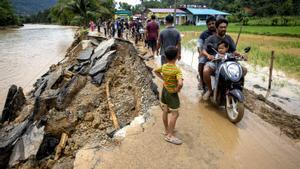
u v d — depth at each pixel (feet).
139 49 48.83
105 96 27.07
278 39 90.43
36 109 25.07
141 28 66.49
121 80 30.68
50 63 65.77
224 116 18.60
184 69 34.78
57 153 18.67
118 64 34.47
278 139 15.75
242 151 14.20
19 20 273.75
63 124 21.65
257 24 160.04
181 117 18.20
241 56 18.03
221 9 228.43
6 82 47.14
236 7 211.61
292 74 38.45
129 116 22.57
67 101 26.35
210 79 18.88
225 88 17.93
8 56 76.23
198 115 18.63
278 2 207.31
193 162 13.08
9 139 21.95
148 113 18.61
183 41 77.87
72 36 148.15
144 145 14.42
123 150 13.96
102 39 59.00
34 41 120.57
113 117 22.24
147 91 23.40
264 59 49.21
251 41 83.35
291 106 25.38
